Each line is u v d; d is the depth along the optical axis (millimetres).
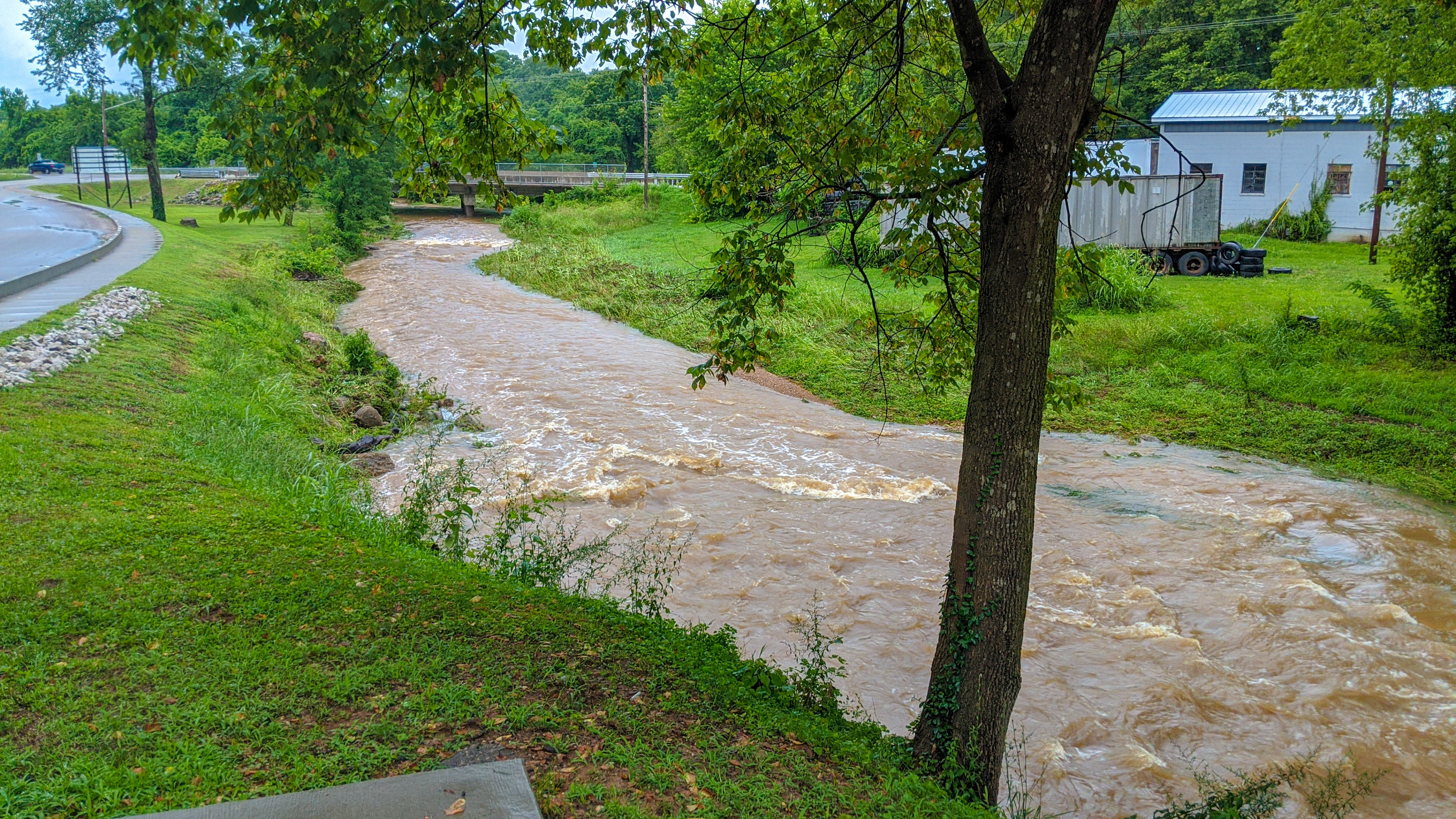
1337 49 21844
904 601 10672
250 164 6926
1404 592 10938
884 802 5254
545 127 8570
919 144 8875
